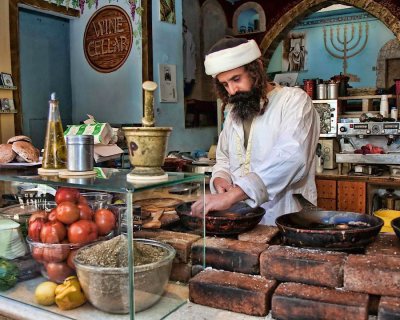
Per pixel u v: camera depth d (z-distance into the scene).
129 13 4.43
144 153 1.26
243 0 5.89
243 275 1.25
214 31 5.78
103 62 4.66
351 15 6.00
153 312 1.16
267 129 2.12
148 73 4.38
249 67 1.90
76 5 4.72
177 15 4.79
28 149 1.84
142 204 1.25
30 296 1.26
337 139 4.46
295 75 5.33
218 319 1.13
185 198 1.35
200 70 5.53
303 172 1.87
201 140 5.38
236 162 2.28
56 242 1.23
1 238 1.29
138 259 1.15
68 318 1.17
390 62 5.85
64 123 4.87
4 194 1.49
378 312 1.03
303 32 6.31
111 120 4.67
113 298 1.13
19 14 4.31
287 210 2.12
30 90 4.47
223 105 2.27
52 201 1.43
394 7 4.93
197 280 1.22
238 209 1.70
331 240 1.24
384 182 3.94
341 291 1.12
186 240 1.31
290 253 1.22
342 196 4.11
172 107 4.78
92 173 1.38
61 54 4.80
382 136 4.13
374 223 1.38
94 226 1.27
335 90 4.35
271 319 1.13
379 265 1.10
